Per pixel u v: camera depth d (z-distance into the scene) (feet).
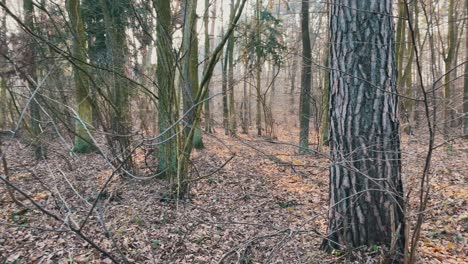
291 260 11.90
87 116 30.35
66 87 25.41
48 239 14.35
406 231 9.83
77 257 13.06
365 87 11.47
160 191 19.40
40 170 21.27
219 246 14.61
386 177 11.51
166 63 19.86
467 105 25.02
